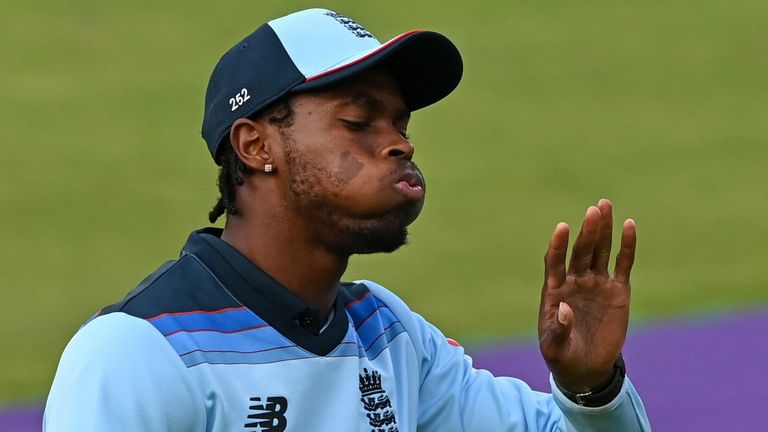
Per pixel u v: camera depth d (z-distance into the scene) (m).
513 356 30.27
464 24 60.03
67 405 8.48
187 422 8.77
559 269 9.80
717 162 45.75
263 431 9.02
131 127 49.75
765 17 59.81
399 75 9.76
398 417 9.95
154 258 39.19
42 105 51.75
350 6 62.03
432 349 10.68
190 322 9.02
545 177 44.88
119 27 59.59
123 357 8.64
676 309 34.12
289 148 9.26
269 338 9.20
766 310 33.56
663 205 42.44
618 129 49.12
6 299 36.16
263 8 61.88
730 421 27.39
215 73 9.67
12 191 44.19
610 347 9.82
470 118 50.31
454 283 36.56
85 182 44.94
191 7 61.97
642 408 10.35
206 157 47.12
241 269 9.28
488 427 10.57
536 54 56.56
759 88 52.78
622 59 55.97
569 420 10.11
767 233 39.97
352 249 9.36
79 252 39.56
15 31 58.75
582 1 62.41
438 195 43.47
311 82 9.16
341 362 9.51
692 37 58.03
